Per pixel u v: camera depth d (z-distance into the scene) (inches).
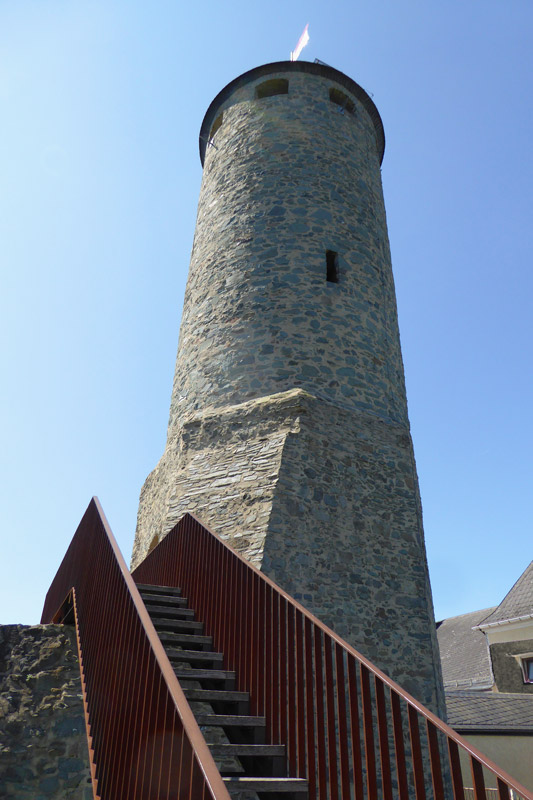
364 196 408.5
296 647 134.5
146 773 101.1
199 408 329.1
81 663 188.4
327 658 123.0
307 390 308.3
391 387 344.8
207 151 466.9
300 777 121.8
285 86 458.0
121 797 112.3
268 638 148.0
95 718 150.9
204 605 195.0
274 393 308.0
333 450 292.8
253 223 374.0
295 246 359.3
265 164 397.4
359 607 257.3
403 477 311.6
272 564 243.6
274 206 376.5
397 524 293.4
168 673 100.1
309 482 275.0
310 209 375.9
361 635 250.8
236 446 297.1
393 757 231.0
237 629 167.0
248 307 342.3
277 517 256.2
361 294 360.5
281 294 341.4
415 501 309.0
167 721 95.6
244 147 415.8
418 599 276.8
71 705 227.8
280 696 136.7
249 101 439.2
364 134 448.8
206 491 287.0
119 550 160.1
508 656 620.7
